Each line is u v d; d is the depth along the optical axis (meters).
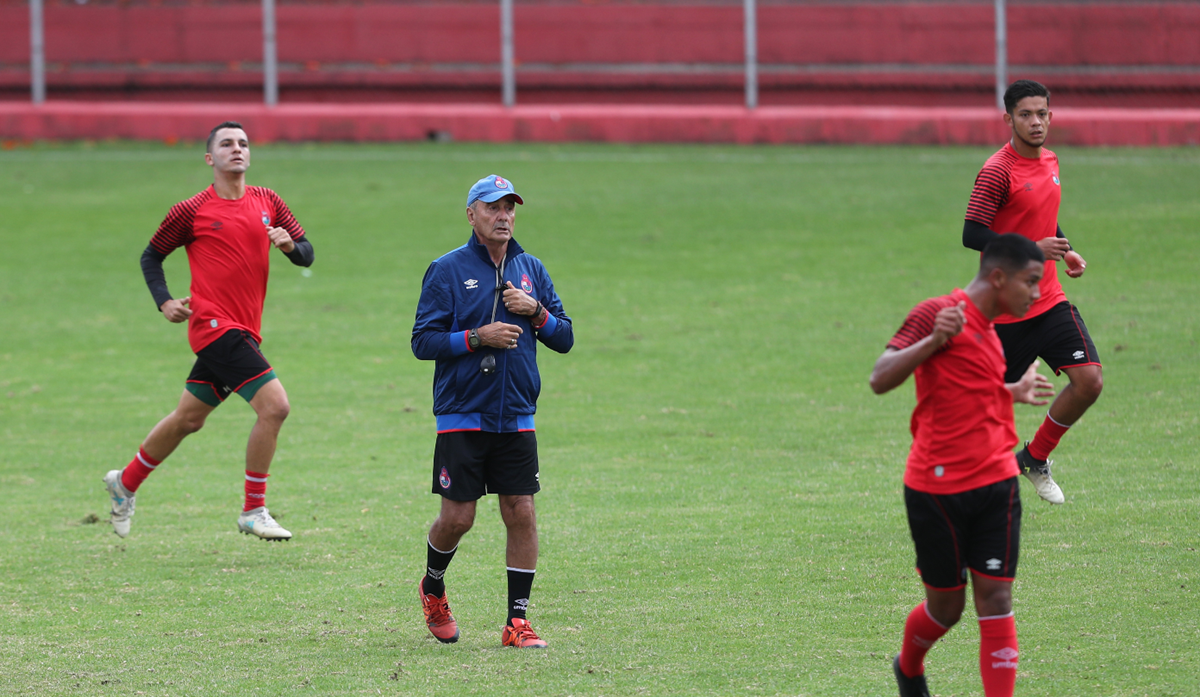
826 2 98.62
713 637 20.91
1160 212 65.50
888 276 57.22
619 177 81.75
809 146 93.31
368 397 42.47
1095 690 17.73
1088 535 25.83
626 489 31.34
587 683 18.77
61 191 80.25
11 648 21.12
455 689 18.64
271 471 34.16
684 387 42.31
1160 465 30.97
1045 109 25.41
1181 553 24.34
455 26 102.00
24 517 30.33
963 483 16.47
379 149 94.06
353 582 25.02
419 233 68.56
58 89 103.69
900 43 98.25
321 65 103.00
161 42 103.38
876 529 27.27
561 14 101.44
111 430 38.97
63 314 55.53
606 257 62.75
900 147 91.88
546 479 32.53
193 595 24.30
